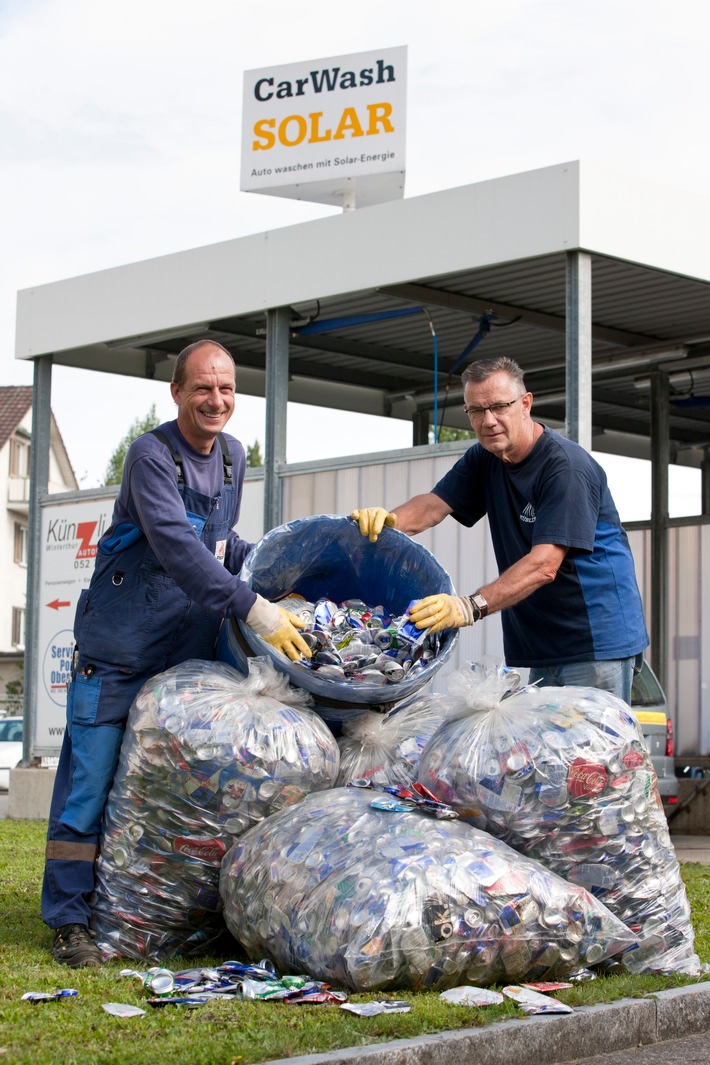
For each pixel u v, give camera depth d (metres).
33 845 8.92
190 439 4.68
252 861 4.18
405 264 10.01
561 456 4.84
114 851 4.50
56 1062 3.17
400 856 3.88
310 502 11.00
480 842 4.01
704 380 14.37
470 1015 3.58
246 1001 3.75
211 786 4.30
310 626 4.56
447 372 14.12
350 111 12.00
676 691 13.84
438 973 3.80
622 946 4.12
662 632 13.98
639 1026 3.89
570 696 4.36
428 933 3.77
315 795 4.32
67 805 4.60
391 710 4.68
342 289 10.41
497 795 4.14
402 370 14.02
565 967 4.02
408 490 10.45
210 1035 3.41
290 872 4.03
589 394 9.12
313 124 12.10
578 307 9.08
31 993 3.82
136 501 4.55
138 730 4.40
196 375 4.56
